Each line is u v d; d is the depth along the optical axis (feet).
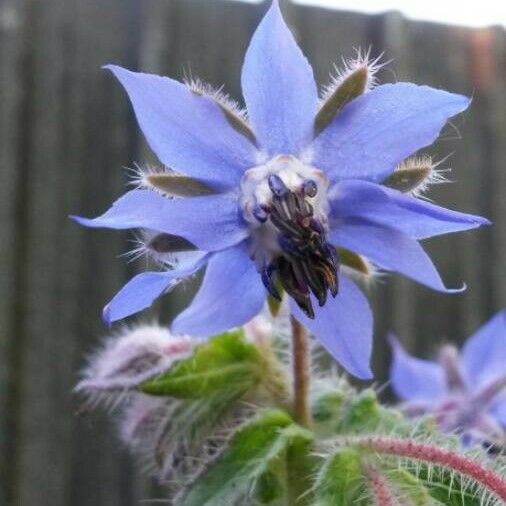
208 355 0.32
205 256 0.27
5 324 0.55
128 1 0.57
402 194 0.26
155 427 0.33
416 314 0.59
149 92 0.26
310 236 0.27
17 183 0.56
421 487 0.29
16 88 0.56
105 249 0.56
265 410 0.31
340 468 0.29
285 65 0.28
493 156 0.61
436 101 0.27
